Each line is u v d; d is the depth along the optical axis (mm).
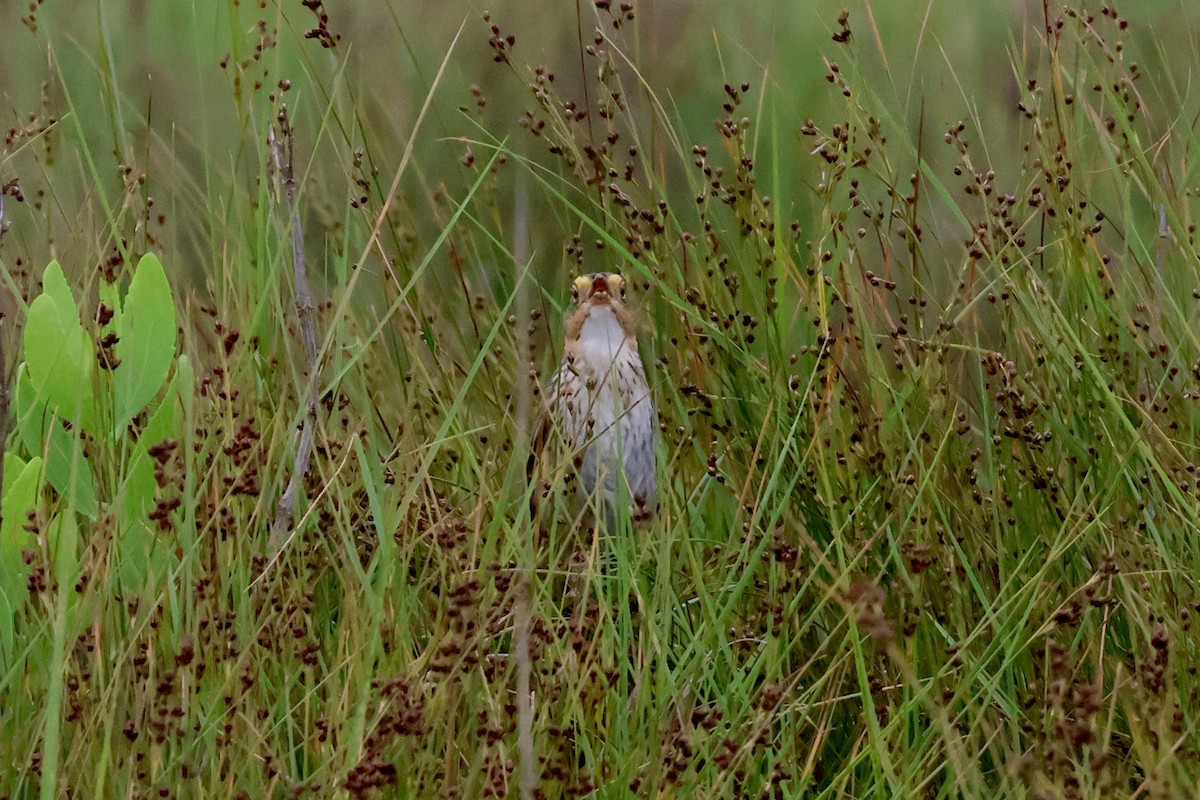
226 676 5250
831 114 11000
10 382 6008
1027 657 6324
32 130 7750
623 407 7926
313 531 6453
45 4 12203
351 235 8492
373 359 7738
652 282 7430
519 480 7059
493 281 9102
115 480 6004
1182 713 5434
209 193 7613
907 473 6938
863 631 6309
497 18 12055
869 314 7777
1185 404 7055
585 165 8141
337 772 4988
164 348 6199
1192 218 7863
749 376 7445
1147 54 10641
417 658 5746
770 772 5418
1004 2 12414
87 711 5207
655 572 6875
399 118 10734
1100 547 6578
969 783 5574
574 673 5602
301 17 12375
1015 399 6742
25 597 5785
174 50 11641
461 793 5145
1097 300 7180
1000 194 8008
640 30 12078
